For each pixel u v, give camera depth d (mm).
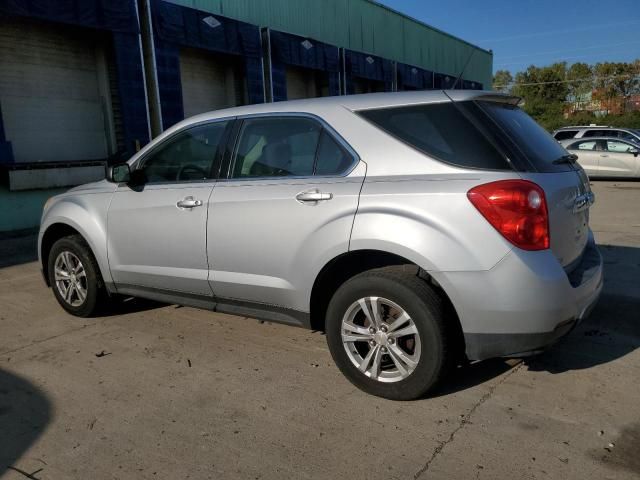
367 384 3273
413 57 24016
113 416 3141
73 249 4734
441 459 2650
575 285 2996
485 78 32500
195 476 2574
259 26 15148
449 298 2953
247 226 3621
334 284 3602
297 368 3727
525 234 2811
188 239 3955
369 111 3371
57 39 11109
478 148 2986
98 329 4586
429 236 2930
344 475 2555
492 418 3006
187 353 4027
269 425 3006
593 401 3164
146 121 11773
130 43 11328
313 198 3316
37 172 10094
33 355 4051
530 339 2869
